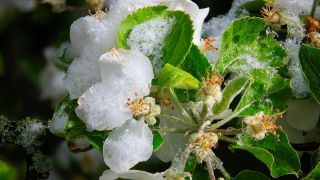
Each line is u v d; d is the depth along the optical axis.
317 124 0.21
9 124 0.21
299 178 0.20
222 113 0.18
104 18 0.19
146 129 0.17
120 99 0.17
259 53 0.20
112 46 0.18
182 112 0.18
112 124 0.17
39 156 0.21
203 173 0.19
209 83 0.17
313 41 0.20
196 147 0.18
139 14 0.18
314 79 0.19
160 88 0.18
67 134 0.18
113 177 0.17
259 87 0.19
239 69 0.19
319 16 0.21
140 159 0.17
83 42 0.19
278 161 0.18
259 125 0.18
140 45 0.18
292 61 0.20
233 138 0.19
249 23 0.19
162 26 0.18
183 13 0.18
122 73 0.17
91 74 0.18
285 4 0.21
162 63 0.18
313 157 0.19
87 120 0.17
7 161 0.22
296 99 0.20
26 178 0.21
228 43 0.19
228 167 0.21
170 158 0.19
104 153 0.17
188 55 0.18
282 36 0.21
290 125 0.20
